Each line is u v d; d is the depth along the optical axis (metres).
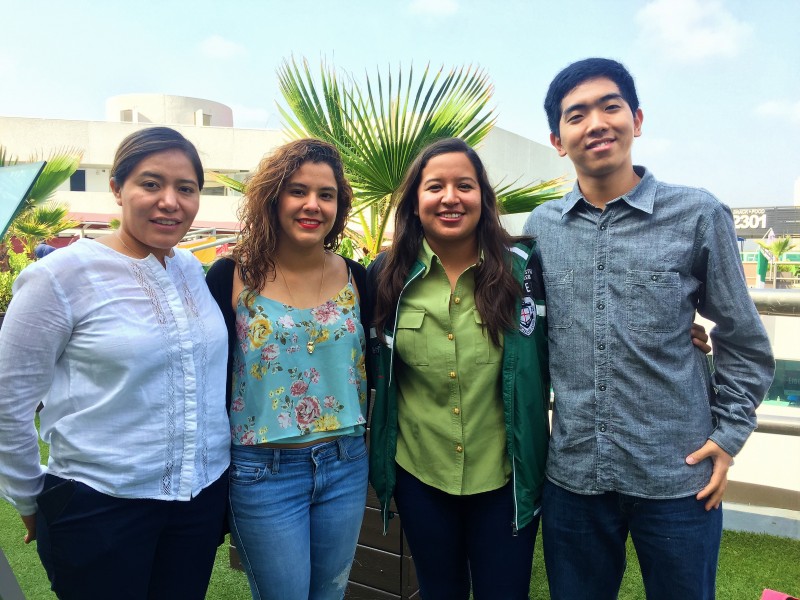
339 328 1.64
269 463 1.58
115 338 1.31
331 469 1.64
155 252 1.46
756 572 2.43
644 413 1.44
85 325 1.31
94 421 1.32
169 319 1.39
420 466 1.69
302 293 1.65
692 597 1.44
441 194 1.61
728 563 2.51
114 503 1.32
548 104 1.62
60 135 27.86
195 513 1.45
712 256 1.42
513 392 1.60
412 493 1.70
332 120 3.55
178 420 1.39
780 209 46.31
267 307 1.60
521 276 1.63
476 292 1.63
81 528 1.30
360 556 2.30
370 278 1.81
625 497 1.47
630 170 1.53
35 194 7.47
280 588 1.59
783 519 2.91
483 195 1.66
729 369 1.46
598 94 1.49
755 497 3.16
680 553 1.43
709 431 1.47
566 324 1.53
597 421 1.48
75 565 1.31
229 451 1.56
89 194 27.78
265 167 1.61
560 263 1.56
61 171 7.53
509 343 1.61
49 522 1.31
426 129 3.21
